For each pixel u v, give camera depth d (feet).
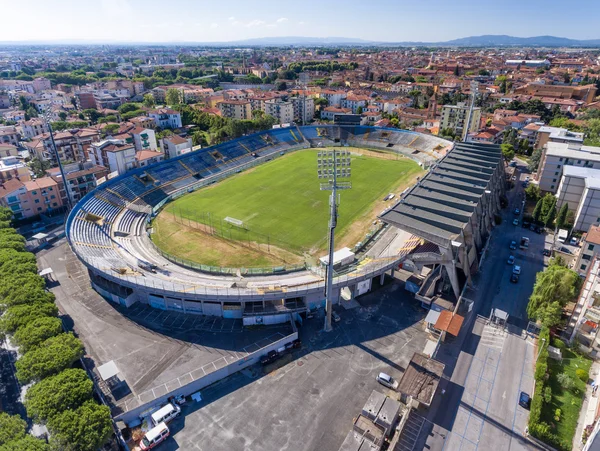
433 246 252.62
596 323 188.75
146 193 382.83
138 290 224.12
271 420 156.35
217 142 578.25
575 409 160.35
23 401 161.17
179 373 177.58
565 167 343.05
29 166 472.03
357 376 177.47
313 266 260.62
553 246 289.33
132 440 149.38
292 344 194.29
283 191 407.85
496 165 337.93
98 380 173.06
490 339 200.03
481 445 146.51
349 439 144.15
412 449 144.56
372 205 368.48
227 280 243.19
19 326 178.91
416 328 208.33
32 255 239.71
